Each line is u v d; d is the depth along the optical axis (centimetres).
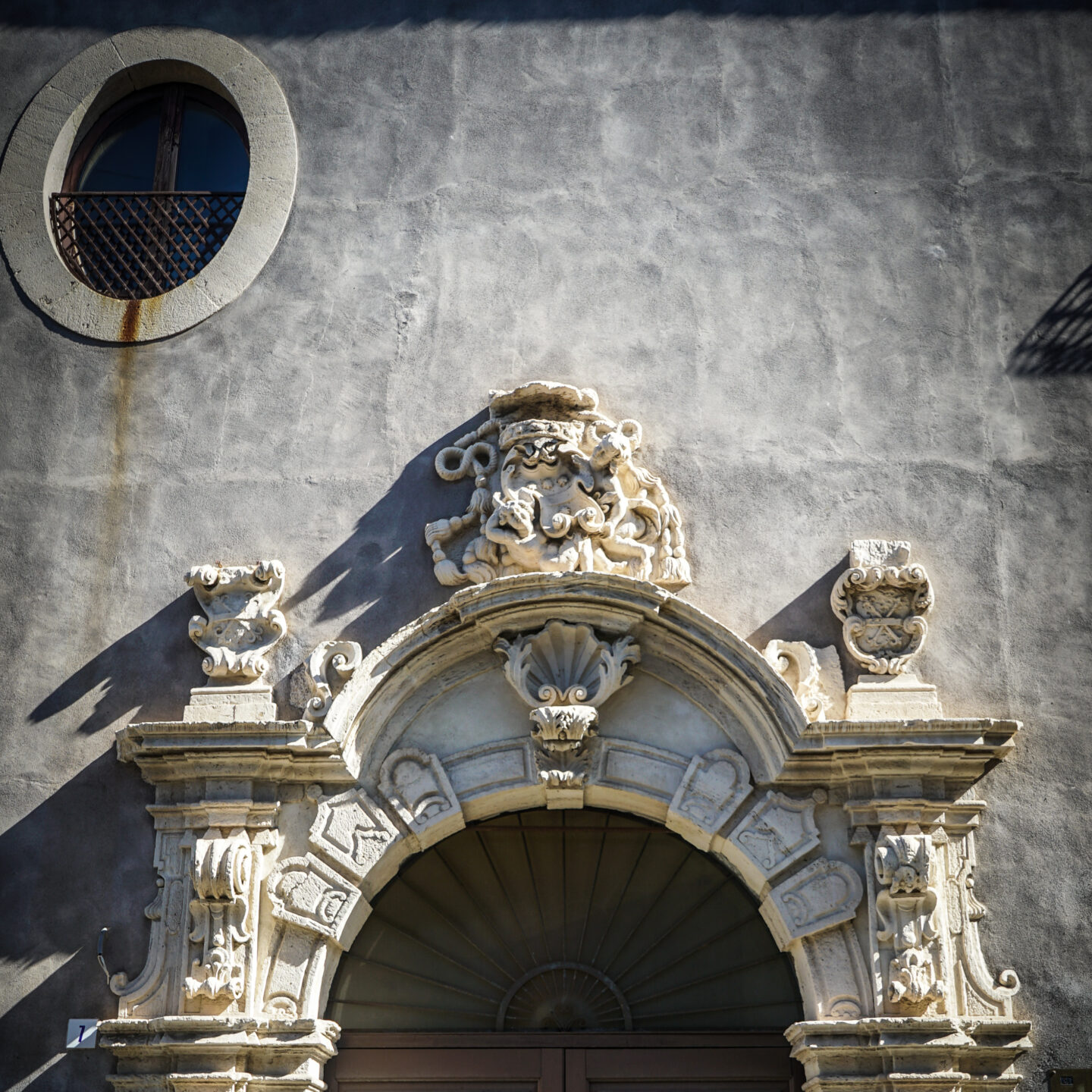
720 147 816
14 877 693
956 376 766
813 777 685
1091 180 801
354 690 691
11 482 767
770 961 704
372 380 781
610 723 711
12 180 829
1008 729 678
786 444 755
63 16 854
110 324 798
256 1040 647
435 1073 694
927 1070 630
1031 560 730
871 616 716
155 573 748
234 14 852
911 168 808
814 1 845
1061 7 837
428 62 845
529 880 730
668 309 786
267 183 823
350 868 681
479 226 808
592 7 850
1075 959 661
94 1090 654
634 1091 693
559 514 727
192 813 688
